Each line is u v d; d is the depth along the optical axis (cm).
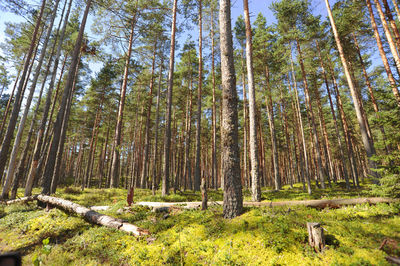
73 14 2142
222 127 690
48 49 2153
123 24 1808
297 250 420
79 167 3428
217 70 2484
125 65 1919
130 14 1781
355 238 430
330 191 1597
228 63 712
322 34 1842
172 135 3397
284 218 559
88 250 550
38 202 1086
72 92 2027
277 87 2458
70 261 509
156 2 1770
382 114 679
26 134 3450
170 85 1550
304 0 1720
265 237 472
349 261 361
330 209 724
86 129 3441
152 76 2411
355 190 1617
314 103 2848
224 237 512
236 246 466
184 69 2584
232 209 622
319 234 419
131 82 2561
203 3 2039
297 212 645
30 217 884
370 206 686
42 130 1403
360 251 383
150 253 501
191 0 1764
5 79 2831
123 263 483
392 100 712
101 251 541
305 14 1822
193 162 4175
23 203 1136
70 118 3200
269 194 1430
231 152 656
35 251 573
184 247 503
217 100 2925
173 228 626
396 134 637
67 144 3659
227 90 695
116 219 711
